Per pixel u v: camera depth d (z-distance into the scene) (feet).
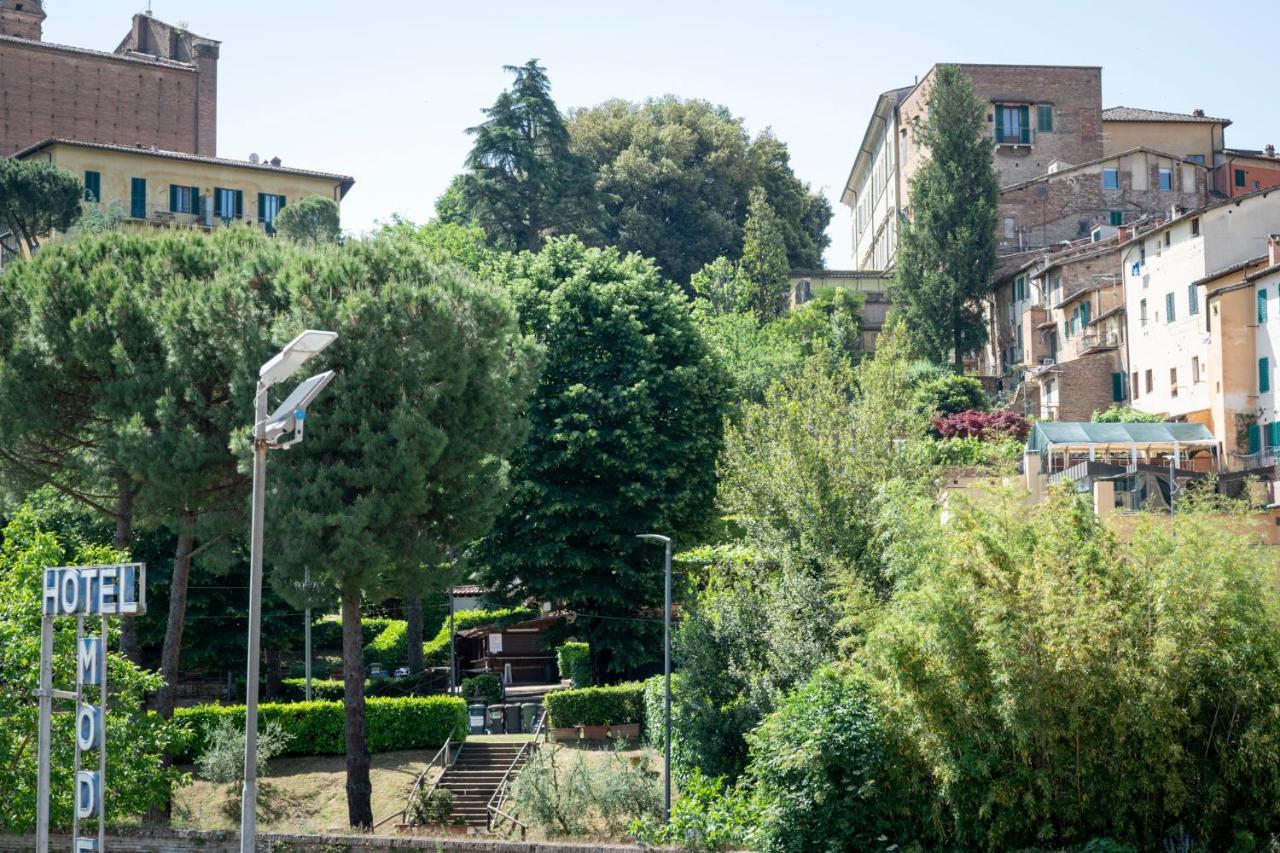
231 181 301.63
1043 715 91.66
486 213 300.40
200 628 173.58
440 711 155.94
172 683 128.67
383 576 124.77
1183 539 93.91
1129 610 91.81
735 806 104.78
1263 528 143.13
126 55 347.56
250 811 73.31
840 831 98.53
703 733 130.41
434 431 121.49
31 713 104.94
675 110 403.95
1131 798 91.91
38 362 124.98
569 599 173.06
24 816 102.63
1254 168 340.59
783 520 141.18
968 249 292.81
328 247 132.26
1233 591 90.89
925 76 345.10
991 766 93.76
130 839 102.17
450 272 130.72
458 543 130.72
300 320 121.70
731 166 392.68
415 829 126.41
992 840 93.35
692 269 371.97
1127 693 90.53
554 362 180.45
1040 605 92.63
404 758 153.07
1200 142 344.28
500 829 132.05
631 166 374.63
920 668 95.81
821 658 127.03
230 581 174.70
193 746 149.79
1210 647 90.27
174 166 296.51
